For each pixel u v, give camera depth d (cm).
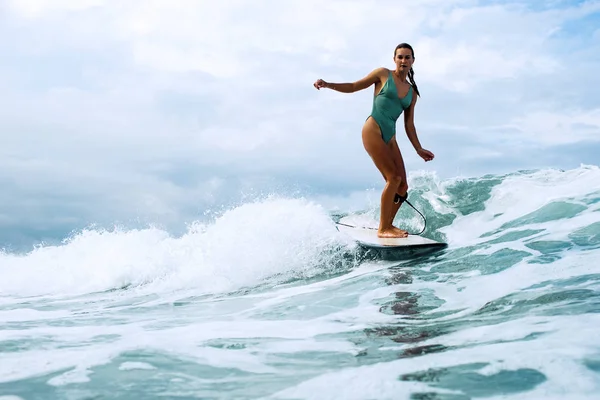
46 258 644
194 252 571
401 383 221
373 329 316
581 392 202
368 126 566
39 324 376
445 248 536
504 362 236
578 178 645
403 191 591
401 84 567
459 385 216
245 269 525
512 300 344
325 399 210
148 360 270
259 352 279
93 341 315
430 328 307
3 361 273
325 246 556
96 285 553
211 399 216
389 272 483
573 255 432
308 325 337
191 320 372
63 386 235
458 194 678
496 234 547
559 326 279
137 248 618
